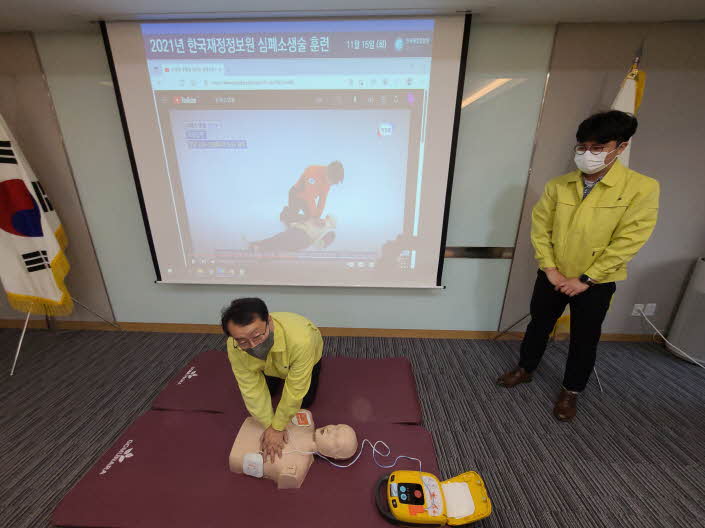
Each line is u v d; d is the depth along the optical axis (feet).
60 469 4.72
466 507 3.93
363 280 7.18
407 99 5.86
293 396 4.04
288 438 4.44
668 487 4.48
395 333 7.81
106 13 5.18
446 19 5.37
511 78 5.83
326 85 5.83
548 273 5.30
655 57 5.65
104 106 6.22
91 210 6.99
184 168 6.44
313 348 4.37
